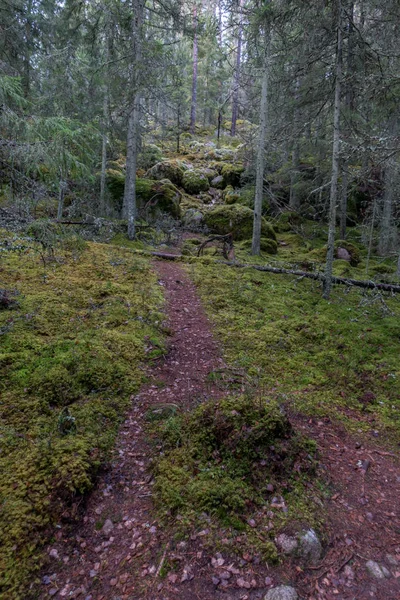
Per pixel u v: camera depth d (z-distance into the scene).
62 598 2.67
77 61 14.46
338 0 8.46
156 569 2.90
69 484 3.44
